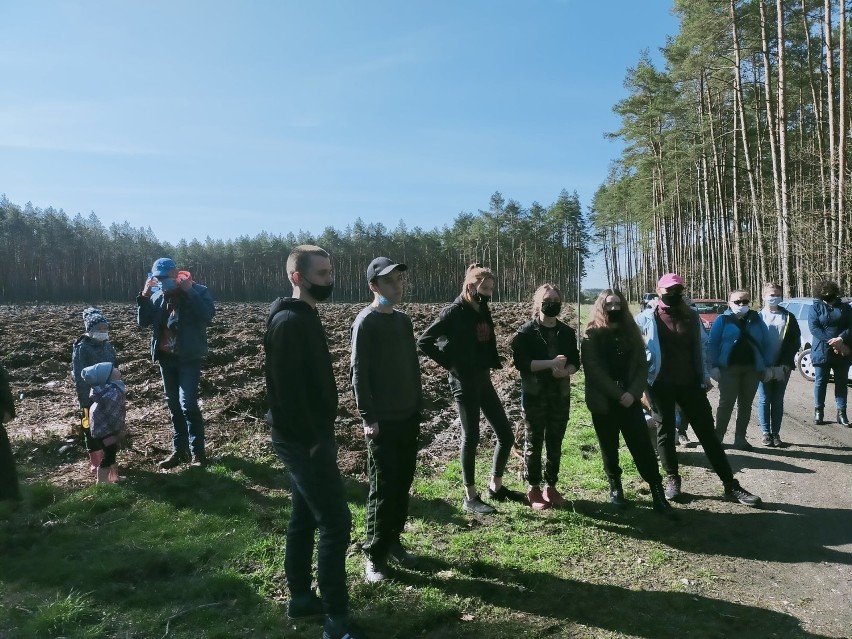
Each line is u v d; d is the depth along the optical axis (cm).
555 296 497
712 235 3747
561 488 569
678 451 712
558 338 504
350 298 9519
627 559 426
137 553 408
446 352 477
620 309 514
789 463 662
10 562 396
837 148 2161
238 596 361
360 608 353
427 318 2195
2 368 486
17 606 343
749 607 366
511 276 8544
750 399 700
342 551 318
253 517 469
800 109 3067
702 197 4212
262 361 1159
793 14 2562
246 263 10281
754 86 2953
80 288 8831
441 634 331
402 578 389
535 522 481
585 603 365
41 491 507
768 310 738
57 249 8869
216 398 884
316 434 320
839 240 1967
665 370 548
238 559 404
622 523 490
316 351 324
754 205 2567
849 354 827
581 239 7925
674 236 4869
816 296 867
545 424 506
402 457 395
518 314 2395
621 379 514
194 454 580
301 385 318
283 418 320
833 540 464
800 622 350
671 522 494
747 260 3309
